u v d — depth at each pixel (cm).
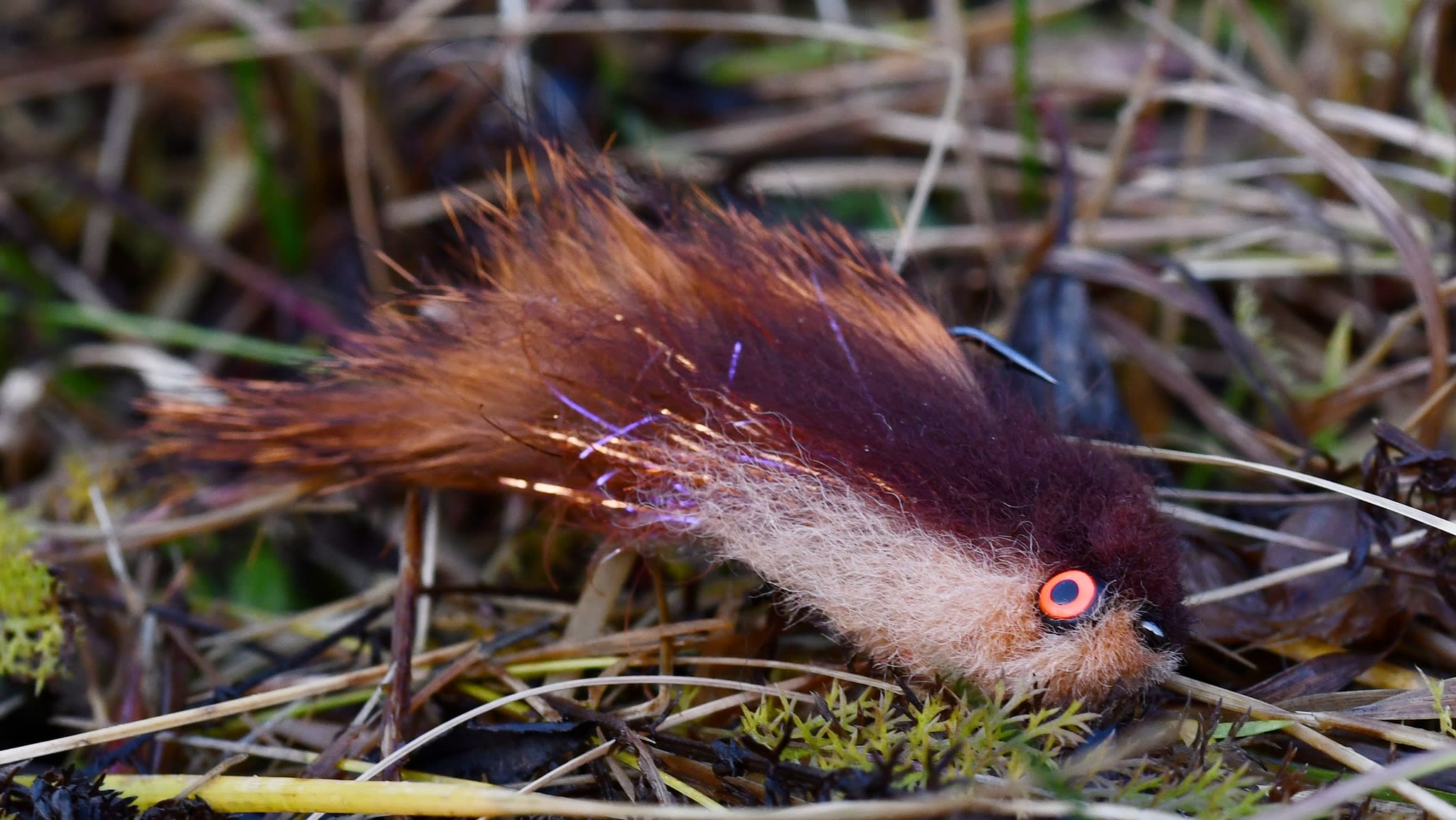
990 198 74
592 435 62
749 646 63
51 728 64
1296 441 65
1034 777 60
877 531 61
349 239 73
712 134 78
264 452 64
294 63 73
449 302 63
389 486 66
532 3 76
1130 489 61
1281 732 62
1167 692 62
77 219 78
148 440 67
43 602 64
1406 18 70
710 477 61
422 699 63
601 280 62
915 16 86
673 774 61
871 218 74
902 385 61
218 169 79
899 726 61
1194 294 66
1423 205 70
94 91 83
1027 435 61
